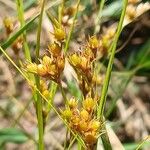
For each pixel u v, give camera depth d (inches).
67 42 5.0
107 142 4.8
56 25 4.7
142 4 5.8
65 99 4.5
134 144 8.0
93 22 7.3
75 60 4.5
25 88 12.3
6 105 11.2
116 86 9.7
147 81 14.2
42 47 9.5
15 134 8.1
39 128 4.9
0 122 12.3
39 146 4.9
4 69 11.6
